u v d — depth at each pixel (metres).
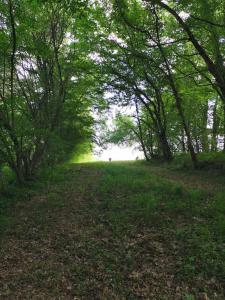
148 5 19.55
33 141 16.89
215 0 15.95
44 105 18.42
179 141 40.09
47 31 19.17
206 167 21.59
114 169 21.67
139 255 8.16
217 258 7.52
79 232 10.07
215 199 11.88
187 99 30.95
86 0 12.60
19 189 15.42
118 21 19.61
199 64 25.27
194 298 6.30
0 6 13.66
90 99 28.73
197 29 19.23
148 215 10.66
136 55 22.80
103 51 25.36
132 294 6.61
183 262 7.58
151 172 21.58
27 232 10.44
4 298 6.68
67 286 7.05
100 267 7.76
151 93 30.14
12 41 14.20
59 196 14.59
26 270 7.87
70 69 21.06
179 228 9.45
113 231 9.82
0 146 15.00
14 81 17.38
